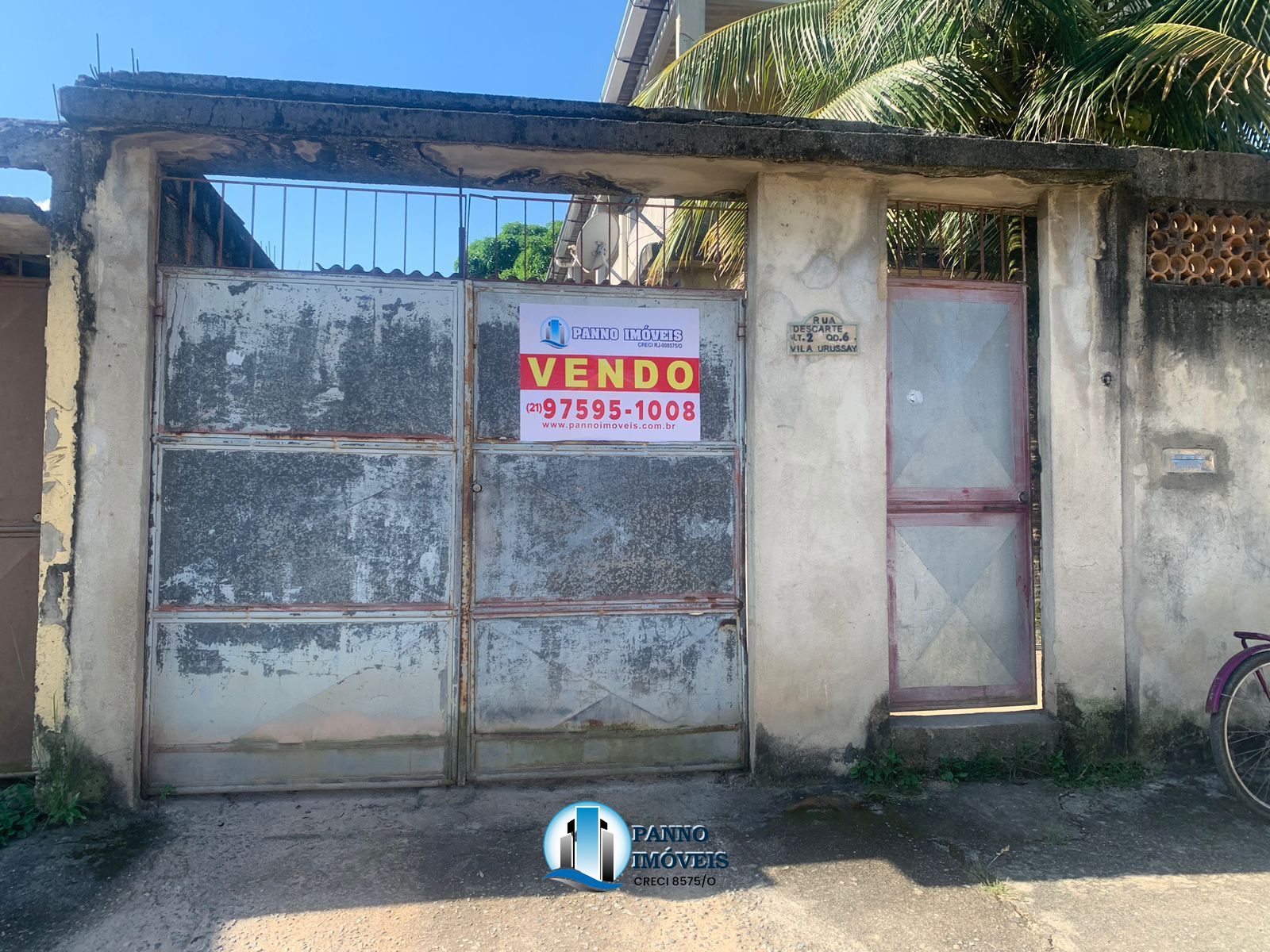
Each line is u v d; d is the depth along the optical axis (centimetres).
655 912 270
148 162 335
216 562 346
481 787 359
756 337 369
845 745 371
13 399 369
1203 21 515
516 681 363
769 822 332
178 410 344
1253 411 401
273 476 350
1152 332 393
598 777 368
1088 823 337
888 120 545
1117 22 577
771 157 346
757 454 367
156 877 285
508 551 363
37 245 371
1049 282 388
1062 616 384
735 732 376
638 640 370
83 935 252
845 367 373
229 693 346
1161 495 392
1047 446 389
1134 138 522
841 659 371
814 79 636
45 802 321
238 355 349
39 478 370
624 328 373
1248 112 505
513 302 366
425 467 359
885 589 376
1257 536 400
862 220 376
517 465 364
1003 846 317
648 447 372
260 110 318
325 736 352
